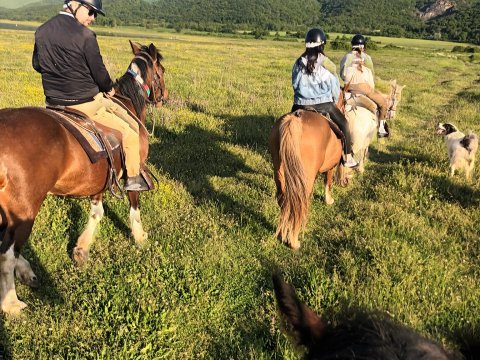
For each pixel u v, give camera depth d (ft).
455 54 203.31
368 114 24.98
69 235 18.53
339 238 19.71
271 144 17.94
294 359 12.21
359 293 14.94
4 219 12.44
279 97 50.72
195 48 144.46
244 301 15.33
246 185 25.58
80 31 13.61
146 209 21.38
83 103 14.53
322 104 18.92
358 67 26.66
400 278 16.31
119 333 13.07
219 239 18.70
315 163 17.60
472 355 5.32
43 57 13.87
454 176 28.68
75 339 13.03
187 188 24.38
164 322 13.64
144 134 17.43
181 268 16.60
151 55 19.31
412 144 37.60
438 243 19.40
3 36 145.59
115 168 15.61
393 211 22.29
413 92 67.62
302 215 16.87
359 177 28.48
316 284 15.43
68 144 13.56
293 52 153.79
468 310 14.52
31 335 13.05
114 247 17.81
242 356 12.61
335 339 4.73
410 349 4.32
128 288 15.19
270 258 17.88
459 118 48.42
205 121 38.73
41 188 12.84
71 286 15.40
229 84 58.13
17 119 12.53
